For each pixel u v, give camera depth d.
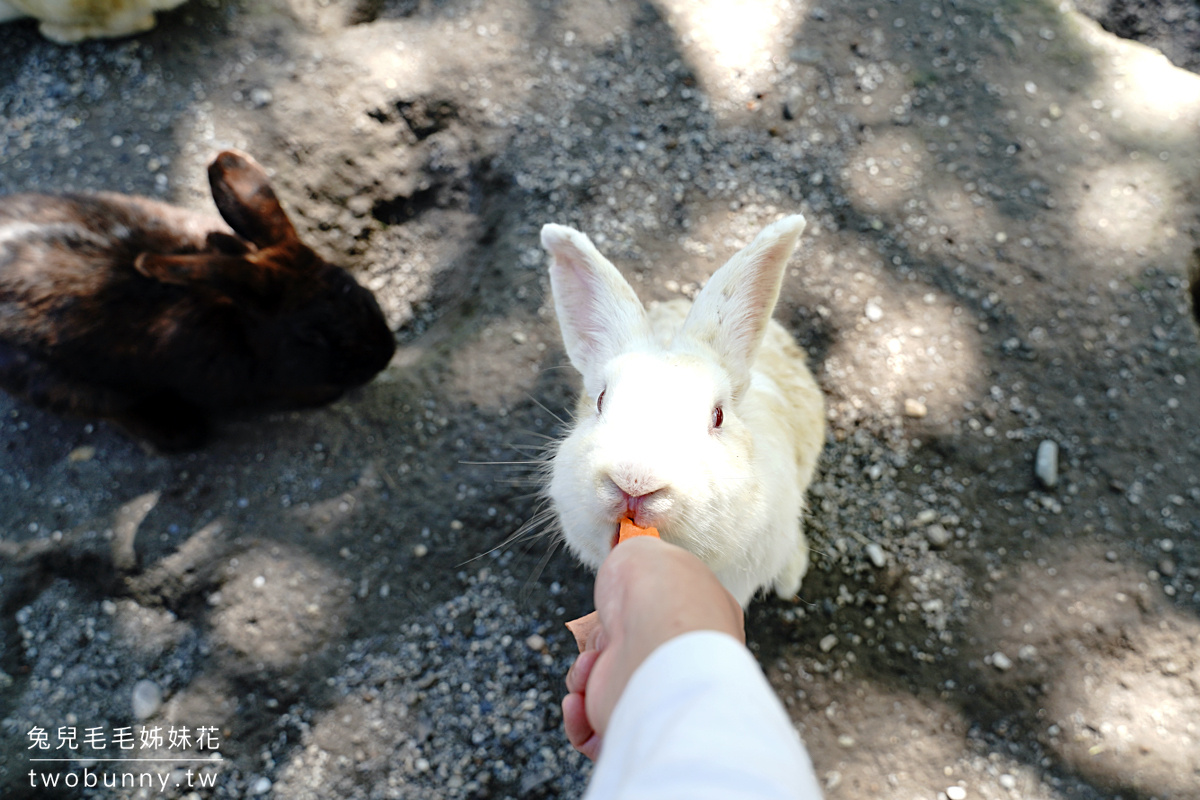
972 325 0.83
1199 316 0.85
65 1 0.89
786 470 0.63
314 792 0.72
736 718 0.18
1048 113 0.92
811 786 0.17
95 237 0.77
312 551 0.77
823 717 0.71
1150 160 0.89
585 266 0.60
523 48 0.97
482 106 0.95
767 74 0.95
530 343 0.85
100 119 0.91
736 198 0.90
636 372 0.53
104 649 0.75
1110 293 0.83
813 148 0.92
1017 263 0.85
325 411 0.83
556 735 0.72
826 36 0.96
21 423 0.81
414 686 0.74
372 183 0.95
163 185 0.88
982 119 0.92
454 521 0.78
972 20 0.97
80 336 0.74
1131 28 0.98
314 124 0.92
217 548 0.77
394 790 0.71
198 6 0.96
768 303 0.59
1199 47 0.96
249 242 0.78
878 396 0.82
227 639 0.75
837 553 0.76
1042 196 0.88
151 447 0.80
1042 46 0.95
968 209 0.87
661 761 0.17
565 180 0.91
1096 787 0.68
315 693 0.74
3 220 0.76
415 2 1.01
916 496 0.78
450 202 0.96
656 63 0.96
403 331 0.94
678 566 0.28
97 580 0.77
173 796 0.71
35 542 0.77
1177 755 0.68
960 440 0.79
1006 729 0.70
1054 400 0.80
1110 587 0.73
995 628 0.73
